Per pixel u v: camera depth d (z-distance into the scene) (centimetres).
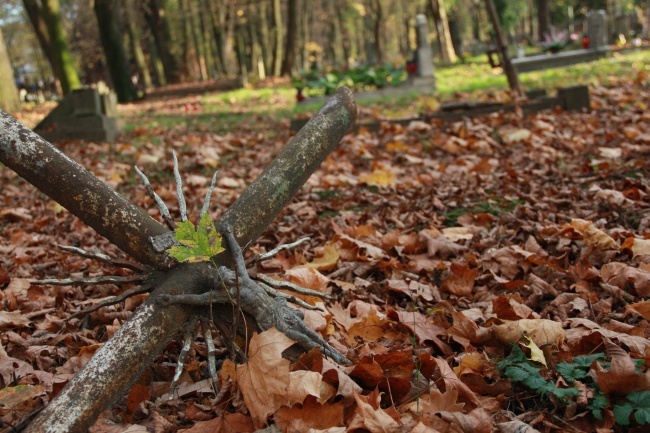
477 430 220
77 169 250
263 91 2242
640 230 428
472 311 328
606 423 232
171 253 234
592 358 262
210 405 251
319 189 634
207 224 248
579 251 407
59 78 2262
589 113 915
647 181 522
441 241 432
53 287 407
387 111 1231
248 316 253
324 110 307
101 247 498
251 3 3778
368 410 221
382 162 741
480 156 744
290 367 248
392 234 446
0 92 1859
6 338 331
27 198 702
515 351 272
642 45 2234
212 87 2797
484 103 958
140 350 230
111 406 243
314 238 486
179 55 4072
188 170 793
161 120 1492
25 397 255
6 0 4322
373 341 308
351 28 5044
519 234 455
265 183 284
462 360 271
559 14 4962
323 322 299
